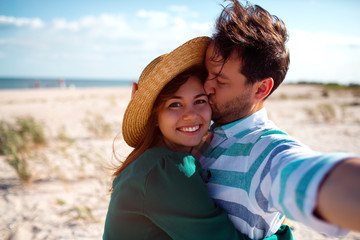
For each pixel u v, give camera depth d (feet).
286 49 4.16
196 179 3.51
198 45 4.15
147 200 3.42
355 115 39.81
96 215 11.75
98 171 15.57
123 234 3.54
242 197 3.52
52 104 56.75
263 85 3.98
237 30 3.83
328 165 2.12
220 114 4.23
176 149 4.53
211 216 3.36
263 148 3.36
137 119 4.43
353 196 1.88
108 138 24.84
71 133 27.17
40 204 12.61
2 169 17.02
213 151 4.27
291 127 31.32
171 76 4.02
